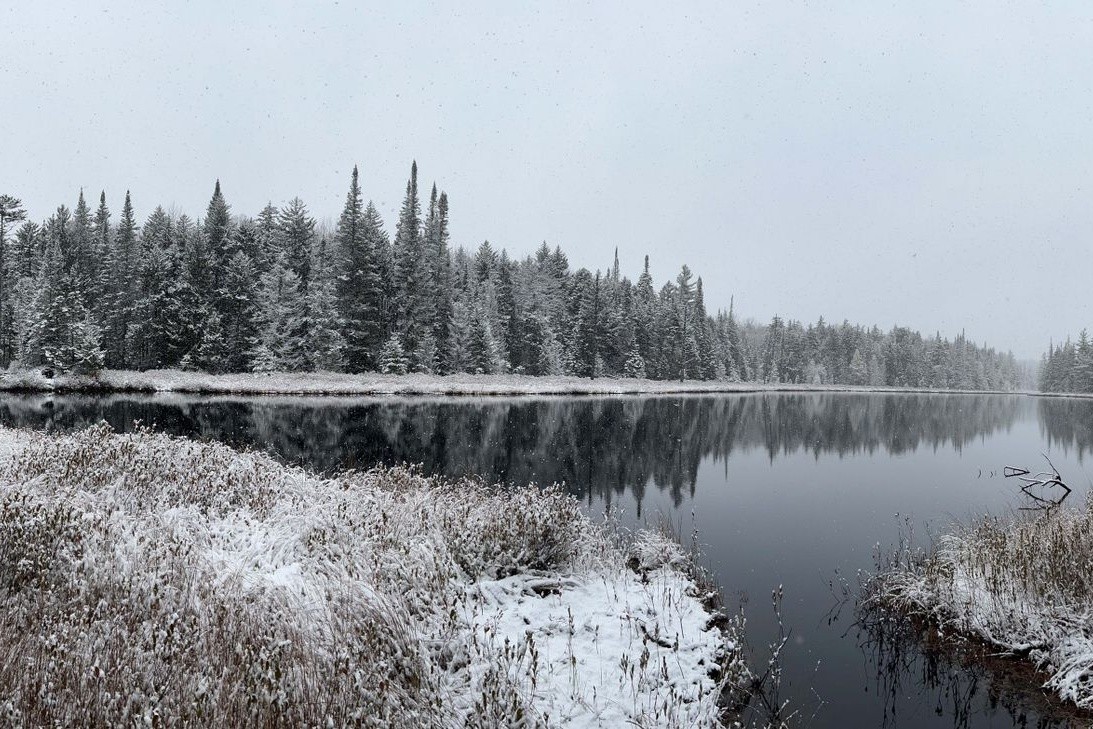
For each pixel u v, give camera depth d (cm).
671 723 455
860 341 13500
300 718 358
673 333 8312
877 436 3253
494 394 5181
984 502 1526
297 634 447
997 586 700
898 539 1146
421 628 504
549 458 2009
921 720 527
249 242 5809
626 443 2503
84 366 4191
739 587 861
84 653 395
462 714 409
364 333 5216
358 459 1800
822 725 511
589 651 567
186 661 402
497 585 694
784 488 1684
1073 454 2628
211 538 696
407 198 6569
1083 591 664
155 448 1036
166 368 4903
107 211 6725
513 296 7125
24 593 507
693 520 1269
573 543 798
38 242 6588
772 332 12488
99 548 588
